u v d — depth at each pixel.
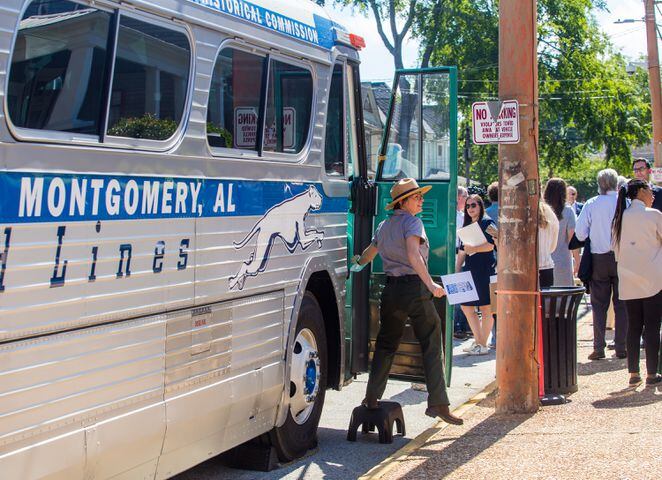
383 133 8.14
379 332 7.36
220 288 5.66
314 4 7.48
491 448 6.55
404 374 7.79
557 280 11.30
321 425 8.08
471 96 43.00
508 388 7.77
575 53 42.94
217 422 5.72
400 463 6.31
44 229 4.21
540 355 7.92
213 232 5.60
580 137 47.06
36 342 4.16
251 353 6.07
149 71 5.03
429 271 7.83
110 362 4.66
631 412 7.50
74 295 4.39
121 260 4.74
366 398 7.40
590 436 6.70
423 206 7.86
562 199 11.22
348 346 7.79
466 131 35.84
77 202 4.42
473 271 11.28
